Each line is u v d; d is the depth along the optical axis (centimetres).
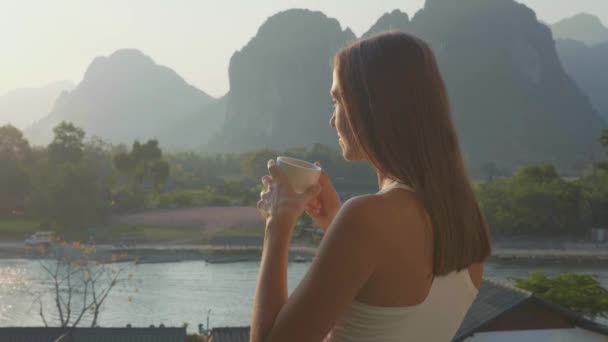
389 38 103
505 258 6075
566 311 1262
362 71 100
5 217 7656
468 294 103
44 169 8175
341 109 106
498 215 6981
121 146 12044
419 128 98
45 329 1878
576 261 6022
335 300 86
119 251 6172
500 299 1309
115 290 4147
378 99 98
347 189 10062
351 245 86
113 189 8969
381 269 89
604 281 4841
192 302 3859
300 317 86
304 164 117
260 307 94
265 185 109
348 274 86
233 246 6550
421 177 96
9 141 9025
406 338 94
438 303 96
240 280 4684
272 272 97
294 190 105
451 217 96
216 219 7681
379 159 100
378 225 88
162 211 8112
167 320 3403
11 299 3775
